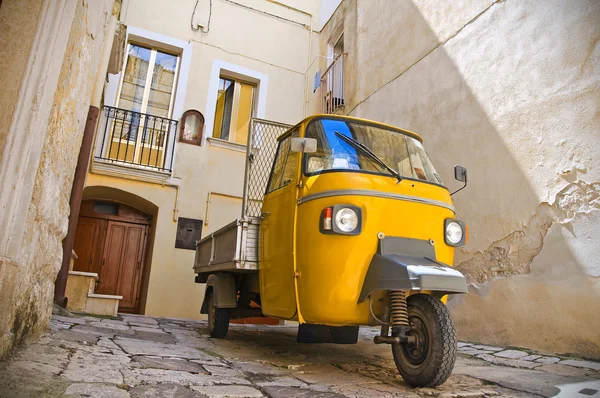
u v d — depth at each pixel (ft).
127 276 32.81
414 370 9.68
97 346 11.94
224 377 9.71
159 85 34.42
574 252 15.12
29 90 8.20
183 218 31.89
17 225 8.04
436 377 9.19
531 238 16.81
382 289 9.99
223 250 16.70
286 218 12.74
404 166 12.76
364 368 12.12
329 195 11.15
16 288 8.50
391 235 10.95
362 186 11.10
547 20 17.26
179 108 33.53
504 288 17.58
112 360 10.12
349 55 34.24
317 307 10.85
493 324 17.83
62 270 20.83
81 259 31.96
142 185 31.40
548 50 17.06
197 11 36.04
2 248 7.48
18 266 8.32
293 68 38.91
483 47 20.45
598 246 14.38
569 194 15.58
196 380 9.02
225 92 36.76
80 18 11.75
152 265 30.48
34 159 8.41
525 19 18.30
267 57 38.04
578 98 15.65
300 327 12.55
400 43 27.43
